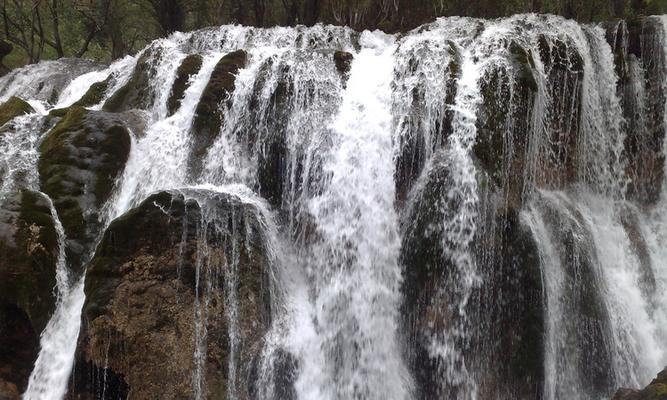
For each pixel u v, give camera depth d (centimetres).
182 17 2164
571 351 754
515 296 719
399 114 823
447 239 720
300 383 684
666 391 596
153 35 2425
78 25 2336
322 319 737
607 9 1390
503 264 724
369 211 774
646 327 820
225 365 644
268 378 666
